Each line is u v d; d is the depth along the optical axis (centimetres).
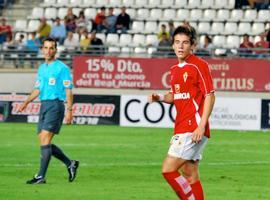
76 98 8288
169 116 8112
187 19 10406
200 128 3097
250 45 9169
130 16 10475
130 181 4491
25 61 9219
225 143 6750
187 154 3153
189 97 3161
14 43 9562
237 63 8388
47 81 4288
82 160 5453
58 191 4081
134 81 8506
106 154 5841
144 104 8169
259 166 5241
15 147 6234
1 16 10788
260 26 10281
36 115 8344
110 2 10806
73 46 9100
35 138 6912
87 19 10281
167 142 6738
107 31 10000
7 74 8938
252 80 8375
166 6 10644
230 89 8400
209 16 10469
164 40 9144
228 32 10206
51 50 4291
